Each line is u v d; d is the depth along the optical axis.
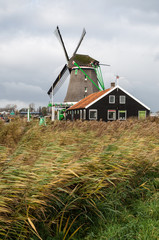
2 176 3.12
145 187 5.12
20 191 3.13
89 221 3.85
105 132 7.82
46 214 3.68
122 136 7.20
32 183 3.26
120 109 40.34
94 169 4.49
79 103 46.34
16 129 7.50
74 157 4.36
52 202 3.69
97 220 3.87
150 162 6.32
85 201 4.04
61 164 3.96
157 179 5.94
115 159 5.05
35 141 6.10
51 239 3.20
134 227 3.69
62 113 53.94
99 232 3.51
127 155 5.56
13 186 3.07
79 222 3.76
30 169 3.50
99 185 4.17
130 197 5.01
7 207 3.03
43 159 4.03
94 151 5.16
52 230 3.38
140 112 41.09
